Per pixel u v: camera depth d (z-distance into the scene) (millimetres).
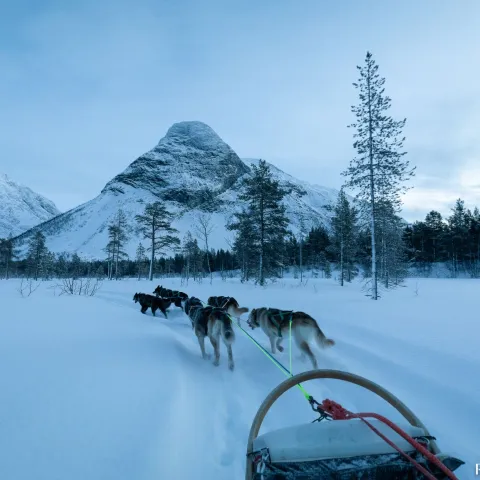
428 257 56656
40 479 2098
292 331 5406
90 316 8188
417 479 1813
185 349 6164
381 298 14148
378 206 16641
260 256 26203
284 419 3590
